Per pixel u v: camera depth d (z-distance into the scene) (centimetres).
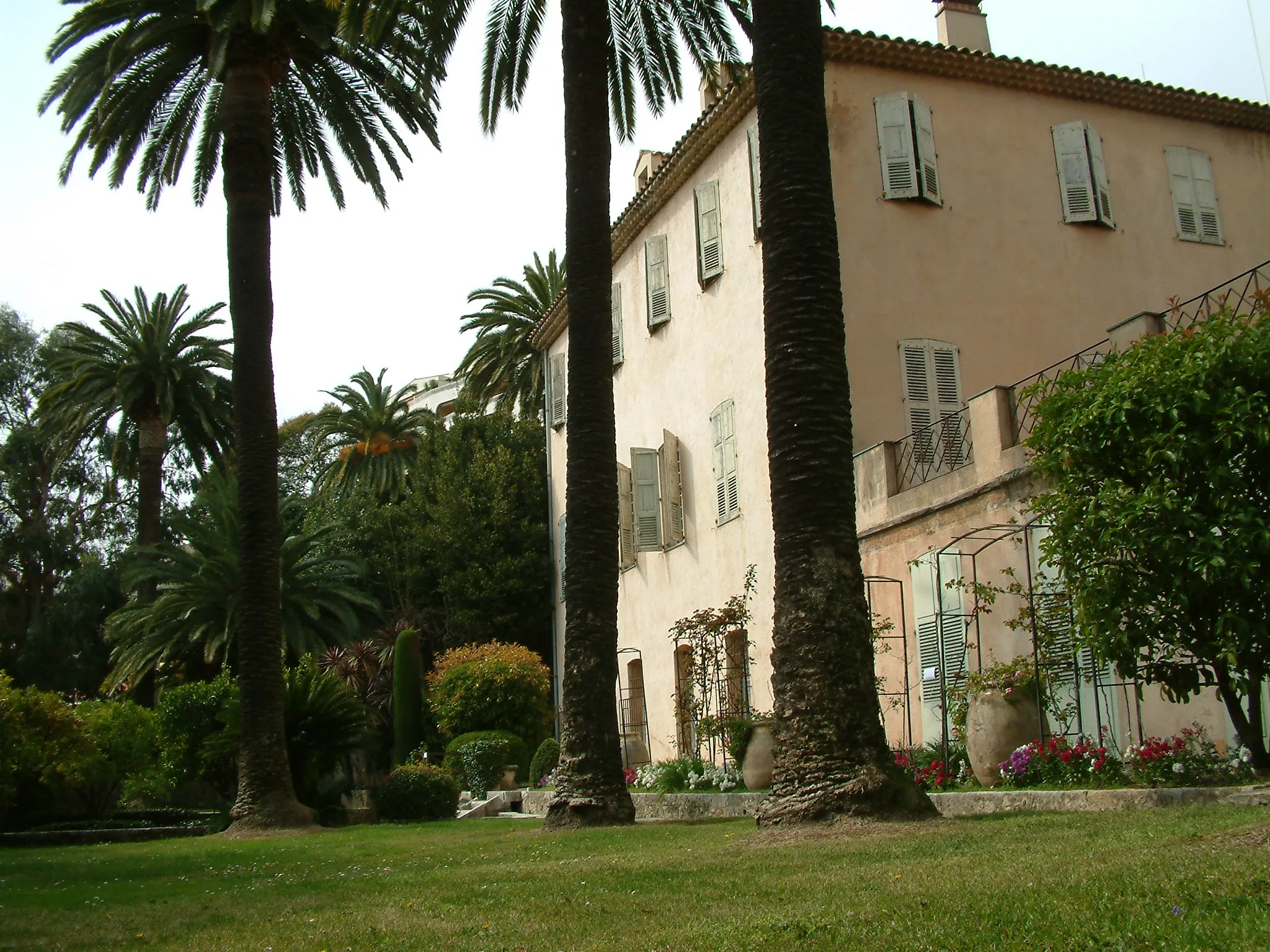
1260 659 908
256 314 1980
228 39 1909
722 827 1098
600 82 1436
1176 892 466
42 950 593
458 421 4116
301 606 3488
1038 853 632
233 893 820
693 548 2322
